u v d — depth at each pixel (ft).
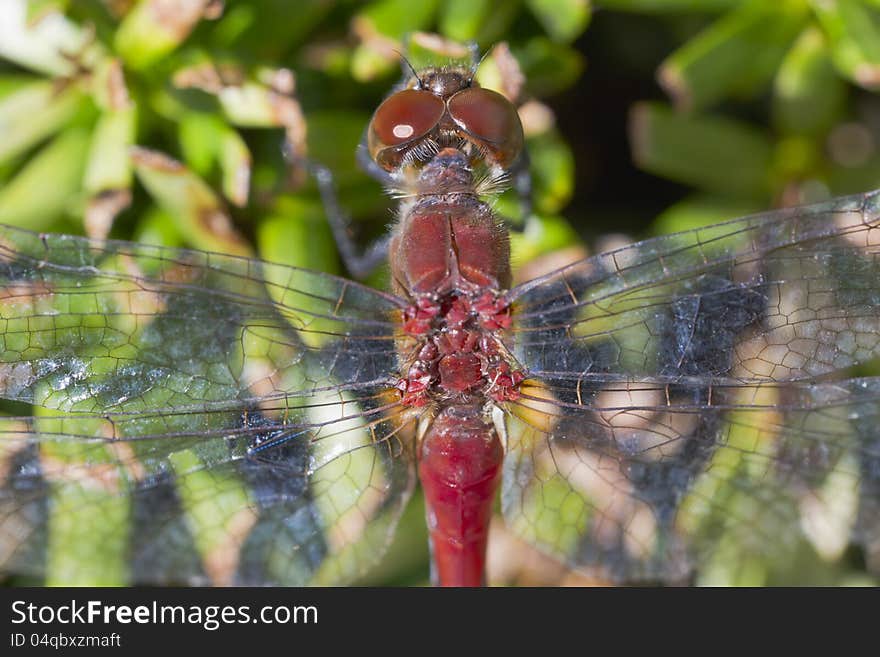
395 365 0.40
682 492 0.40
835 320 0.40
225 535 0.40
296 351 0.40
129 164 0.40
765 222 0.40
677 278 0.40
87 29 0.40
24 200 0.40
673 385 0.40
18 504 0.39
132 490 0.39
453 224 0.40
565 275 0.40
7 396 0.39
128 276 0.40
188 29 0.40
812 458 0.40
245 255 0.40
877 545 0.40
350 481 0.40
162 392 0.40
